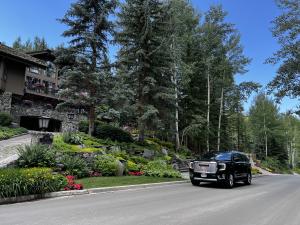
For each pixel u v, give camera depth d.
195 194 13.95
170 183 18.17
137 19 27.34
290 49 22.28
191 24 35.78
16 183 10.55
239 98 38.75
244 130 62.09
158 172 20.41
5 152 16.95
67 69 24.34
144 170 20.92
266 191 16.67
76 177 16.14
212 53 36.59
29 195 10.89
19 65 30.17
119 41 26.98
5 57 27.80
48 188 11.64
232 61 37.03
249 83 37.91
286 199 13.51
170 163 26.25
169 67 28.27
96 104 24.30
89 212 8.85
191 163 18.30
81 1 24.55
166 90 27.16
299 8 22.03
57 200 10.92
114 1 24.31
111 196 12.25
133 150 24.39
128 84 26.41
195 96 37.94
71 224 7.36
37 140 17.92
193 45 36.38
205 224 7.88
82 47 24.20
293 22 21.92
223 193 14.88
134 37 27.38
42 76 38.72
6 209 9.12
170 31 31.27
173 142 37.75
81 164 16.70
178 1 33.19
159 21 27.56
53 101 34.56
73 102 23.66
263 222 8.48
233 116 52.22
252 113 67.94
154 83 26.97
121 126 29.00
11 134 22.52
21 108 30.55
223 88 39.03
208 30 35.78
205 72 37.38
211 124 39.69
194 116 34.50
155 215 8.72
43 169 12.25
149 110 24.92
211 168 17.48
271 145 69.75
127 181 16.33
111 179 16.42
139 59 27.12
